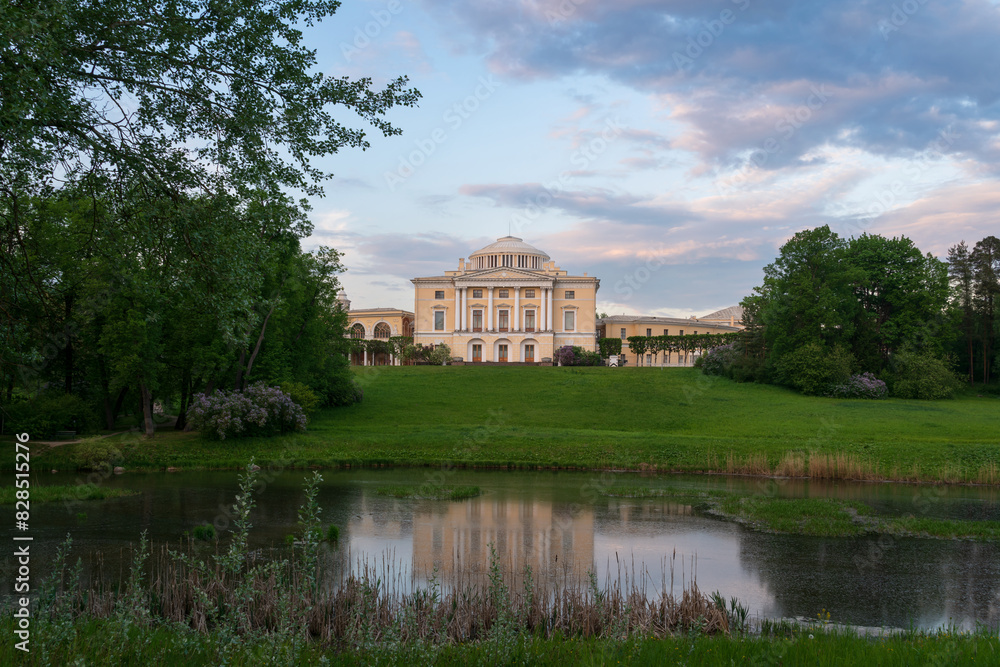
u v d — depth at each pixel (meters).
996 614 12.77
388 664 7.59
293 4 12.30
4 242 13.12
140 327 34.06
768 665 7.82
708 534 19.03
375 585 12.23
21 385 31.83
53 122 10.70
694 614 11.55
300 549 16.48
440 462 33.19
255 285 13.44
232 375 40.69
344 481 27.89
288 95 12.33
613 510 22.34
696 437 38.94
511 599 11.68
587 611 11.22
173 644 7.75
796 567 15.80
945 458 32.28
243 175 12.50
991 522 20.59
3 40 9.28
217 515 20.50
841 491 26.81
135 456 32.41
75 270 18.12
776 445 35.50
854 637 9.67
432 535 18.41
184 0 11.54
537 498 24.44
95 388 38.97
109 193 12.17
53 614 8.91
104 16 11.03
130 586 10.88
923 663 7.63
